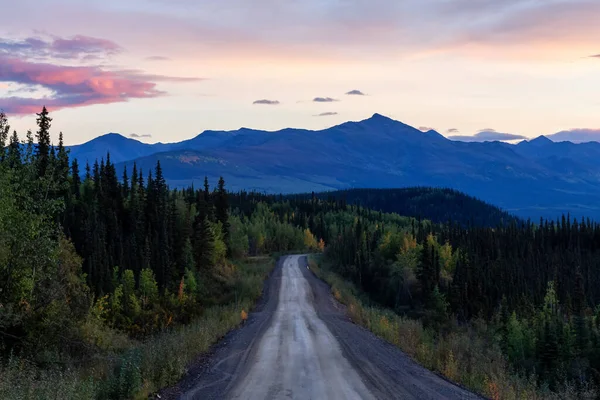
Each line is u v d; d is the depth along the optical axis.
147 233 65.62
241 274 67.12
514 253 131.50
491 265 110.38
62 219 53.31
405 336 21.95
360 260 90.69
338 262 99.88
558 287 99.69
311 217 188.50
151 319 39.38
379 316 32.28
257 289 50.34
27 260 16.02
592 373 34.03
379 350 18.64
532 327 59.72
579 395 17.80
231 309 34.62
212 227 74.44
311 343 19.94
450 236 137.62
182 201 81.69
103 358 16.14
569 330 47.22
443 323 57.75
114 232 61.84
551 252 137.38
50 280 17.03
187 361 15.04
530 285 102.19
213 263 67.19
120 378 11.24
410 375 14.19
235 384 12.75
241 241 99.44
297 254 127.50
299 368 14.95
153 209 71.69
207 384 12.67
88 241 52.50
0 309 14.59
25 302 16.02
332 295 49.16
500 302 83.44
